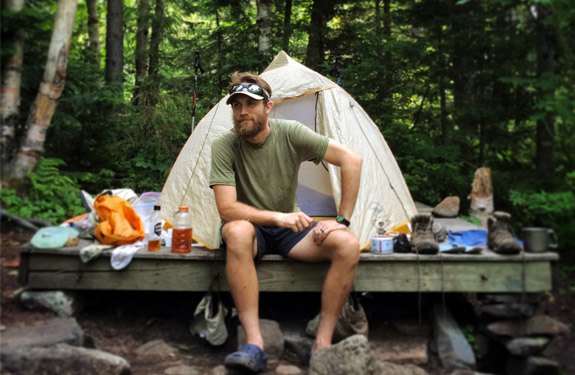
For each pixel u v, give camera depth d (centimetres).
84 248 320
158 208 340
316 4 959
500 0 489
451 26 601
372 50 743
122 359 262
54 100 593
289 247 309
